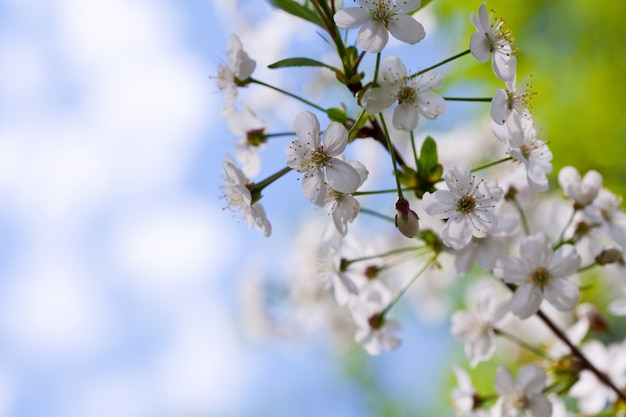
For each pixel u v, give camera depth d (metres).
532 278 0.62
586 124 0.80
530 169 0.61
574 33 0.80
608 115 0.80
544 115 0.80
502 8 0.79
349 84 0.61
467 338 0.67
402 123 0.60
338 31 0.61
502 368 0.64
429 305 0.90
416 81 0.60
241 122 0.64
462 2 0.79
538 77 0.80
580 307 0.71
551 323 0.66
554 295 0.62
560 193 0.80
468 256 0.63
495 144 0.85
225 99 0.63
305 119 0.60
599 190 0.65
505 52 0.60
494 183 0.60
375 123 0.62
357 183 0.59
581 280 0.85
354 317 0.66
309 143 0.60
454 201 0.60
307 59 0.61
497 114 0.60
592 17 0.79
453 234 0.60
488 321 0.66
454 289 0.92
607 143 0.80
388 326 0.65
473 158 0.86
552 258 0.62
